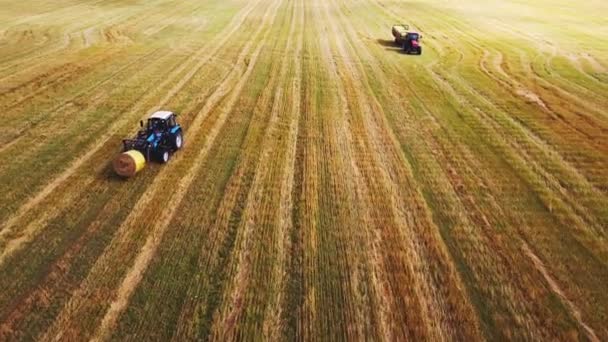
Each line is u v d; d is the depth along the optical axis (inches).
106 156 672.4
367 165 677.3
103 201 550.9
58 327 366.6
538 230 526.6
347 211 552.1
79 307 387.5
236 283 423.8
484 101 997.2
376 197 587.2
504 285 434.6
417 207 566.9
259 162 673.0
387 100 982.4
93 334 361.4
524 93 1067.9
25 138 720.3
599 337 377.4
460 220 541.3
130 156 592.1
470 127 841.5
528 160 710.5
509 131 826.8
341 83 1093.1
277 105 925.2
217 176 625.9
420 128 829.8
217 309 391.9
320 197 582.2
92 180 599.5
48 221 506.0
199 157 680.4
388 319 390.0
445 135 800.3
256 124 820.6
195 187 593.6
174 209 541.0
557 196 605.6
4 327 364.5
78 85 1002.7
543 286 434.6
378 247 485.1
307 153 711.1
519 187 625.9
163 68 1172.5
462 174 658.2
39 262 439.8
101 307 388.8
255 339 364.2
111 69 1140.5
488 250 486.6
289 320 385.1
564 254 484.4
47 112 836.0
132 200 555.5
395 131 812.6
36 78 1040.2
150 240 480.4
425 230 518.6
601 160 717.9
